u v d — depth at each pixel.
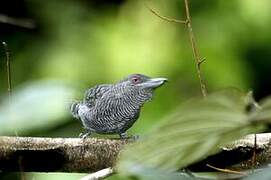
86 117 7.25
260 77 13.94
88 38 13.71
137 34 13.41
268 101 2.45
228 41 13.56
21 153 6.00
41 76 13.53
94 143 6.15
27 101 4.57
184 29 13.37
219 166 5.84
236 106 2.50
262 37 13.60
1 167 6.06
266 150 5.90
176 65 13.19
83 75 13.34
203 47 13.48
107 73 13.23
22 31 14.06
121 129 7.39
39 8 14.33
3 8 14.54
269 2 13.52
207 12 13.73
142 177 3.07
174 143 2.74
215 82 13.32
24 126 4.50
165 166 2.97
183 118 2.54
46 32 14.15
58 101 4.55
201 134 2.66
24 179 5.84
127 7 13.76
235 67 13.46
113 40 13.47
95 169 6.20
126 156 2.87
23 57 13.82
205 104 2.49
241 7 13.58
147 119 12.75
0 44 13.84
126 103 7.16
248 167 5.90
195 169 5.82
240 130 2.66
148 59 13.18
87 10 14.18
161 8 13.52
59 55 13.62
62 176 10.61
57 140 6.12
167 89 13.10
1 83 13.51
